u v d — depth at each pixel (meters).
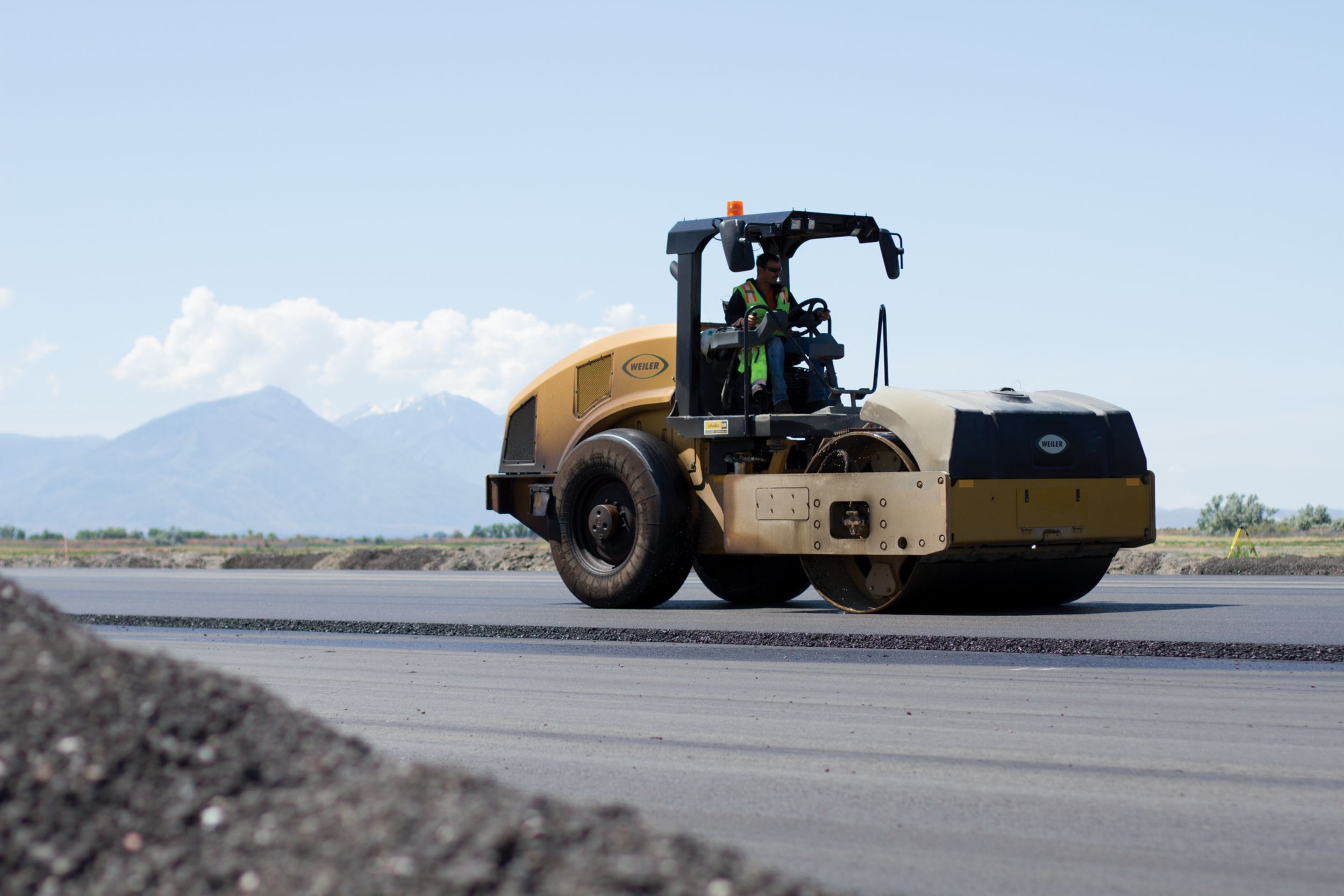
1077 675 8.70
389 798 3.20
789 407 14.12
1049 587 13.46
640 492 14.20
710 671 9.17
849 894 3.00
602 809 3.25
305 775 3.41
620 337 15.33
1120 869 4.24
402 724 7.11
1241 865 4.28
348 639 11.88
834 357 14.52
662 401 14.59
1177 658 9.52
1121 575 23.42
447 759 6.14
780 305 14.23
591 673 9.12
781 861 4.36
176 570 31.59
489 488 16.30
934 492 12.05
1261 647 9.58
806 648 10.49
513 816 3.09
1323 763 5.85
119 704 3.54
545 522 15.95
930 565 12.50
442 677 9.05
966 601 13.05
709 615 13.27
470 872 2.86
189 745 3.45
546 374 15.91
